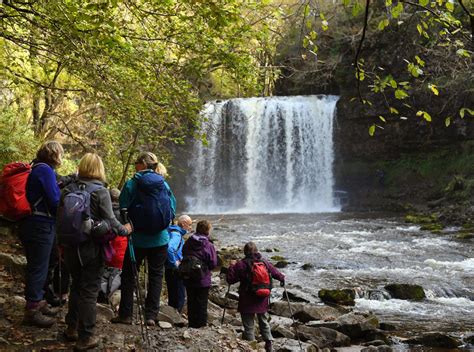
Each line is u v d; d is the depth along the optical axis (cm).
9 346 480
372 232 2098
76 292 500
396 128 2950
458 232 2020
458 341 823
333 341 804
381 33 2831
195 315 634
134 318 611
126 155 1442
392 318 988
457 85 2584
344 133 3144
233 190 3403
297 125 3303
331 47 3148
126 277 574
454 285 1222
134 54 794
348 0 407
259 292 620
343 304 1087
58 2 694
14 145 1359
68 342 502
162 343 529
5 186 514
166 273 725
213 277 1265
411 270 1392
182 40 789
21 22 856
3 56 1236
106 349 490
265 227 2297
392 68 2862
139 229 553
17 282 716
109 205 483
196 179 3444
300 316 937
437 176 2870
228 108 3434
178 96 851
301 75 3262
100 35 713
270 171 3347
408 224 2303
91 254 471
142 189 550
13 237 966
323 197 3231
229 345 551
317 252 1659
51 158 528
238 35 804
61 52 824
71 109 1869
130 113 903
